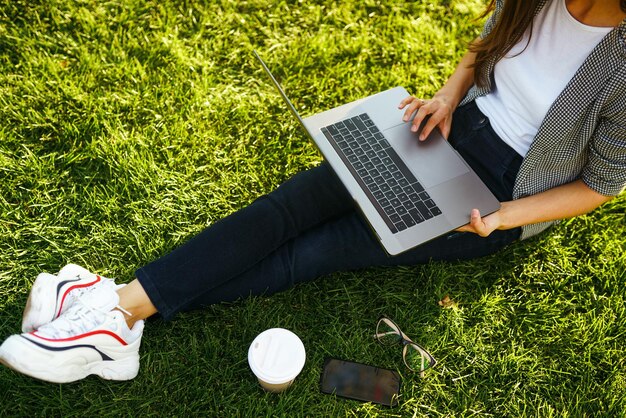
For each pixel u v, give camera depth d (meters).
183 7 2.76
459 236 2.01
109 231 2.16
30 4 2.63
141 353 1.94
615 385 2.04
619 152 1.70
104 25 2.63
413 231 1.82
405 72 2.73
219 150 2.41
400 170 1.93
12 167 2.24
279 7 2.81
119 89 2.50
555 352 2.11
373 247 1.99
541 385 2.04
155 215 2.23
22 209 2.18
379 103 2.08
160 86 2.52
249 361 1.77
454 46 2.85
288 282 2.01
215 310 2.04
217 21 2.73
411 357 1.98
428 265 2.21
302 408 1.88
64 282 1.78
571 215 1.92
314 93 2.62
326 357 2.00
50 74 2.48
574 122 1.71
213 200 2.28
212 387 1.90
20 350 1.59
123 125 2.42
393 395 1.94
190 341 1.97
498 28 1.85
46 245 2.12
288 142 2.45
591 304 2.21
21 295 2.00
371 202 1.86
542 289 2.24
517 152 1.92
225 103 2.52
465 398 1.98
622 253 2.31
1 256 2.06
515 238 2.07
